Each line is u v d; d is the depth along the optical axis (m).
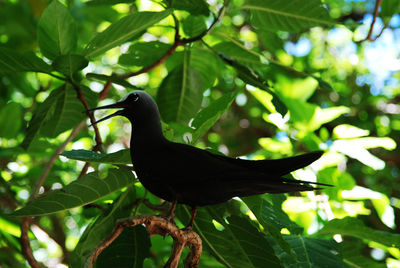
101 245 4.96
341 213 9.21
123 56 10.07
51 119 8.55
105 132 19.30
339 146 9.49
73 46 7.56
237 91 6.89
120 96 15.87
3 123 9.85
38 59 7.25
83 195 6.21
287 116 10.12
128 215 7.04
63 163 12.05
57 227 14.52
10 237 8.98
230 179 6.06
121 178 6.32
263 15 9.06
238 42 9.32
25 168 11.02
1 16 11.52
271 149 10.52
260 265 6.83
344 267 6.52
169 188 6.27
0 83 12.67
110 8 12.78
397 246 7.12
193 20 9.44
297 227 7.27
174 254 5.54
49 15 7.23
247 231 6.64
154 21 7.14
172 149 6.37
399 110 22.39
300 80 10.31
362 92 22.88
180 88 9.82
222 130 21.73
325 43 23.11
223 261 7.08
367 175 18.45
